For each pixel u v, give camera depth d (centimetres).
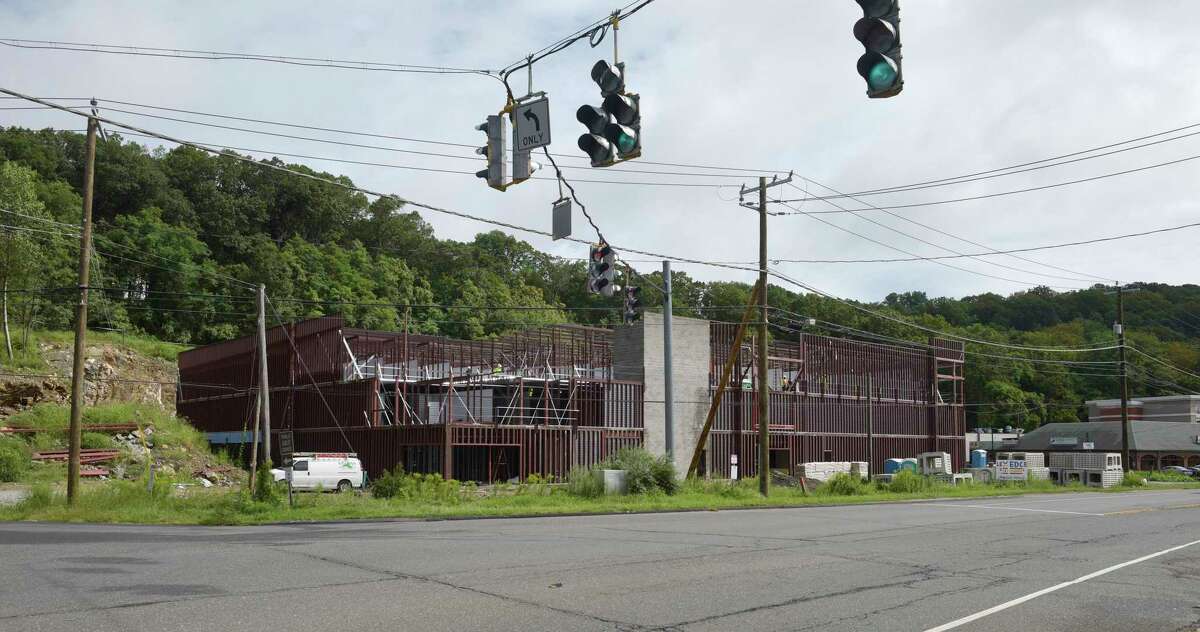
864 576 1140
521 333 5309
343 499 2644
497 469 4569
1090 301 11581
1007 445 9319
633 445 4866
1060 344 10481
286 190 10850
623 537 1581
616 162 1216
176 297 8600
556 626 787
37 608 817
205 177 10250
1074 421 10325
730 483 3578
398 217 12088
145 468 3950
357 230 11656
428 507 2361
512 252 13562
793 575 1134
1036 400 10244
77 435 2342
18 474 3544
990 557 1379
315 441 4912
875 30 878
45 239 7069
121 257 8412
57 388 5331
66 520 2016
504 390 5091
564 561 1216
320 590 940
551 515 2286
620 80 1208
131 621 766
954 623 852
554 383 4797
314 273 9494
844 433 6166
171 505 2359
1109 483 5819
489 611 845
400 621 789
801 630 801
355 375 4694
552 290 13175
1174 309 10919
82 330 2375
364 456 4544
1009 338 10994
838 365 6250
